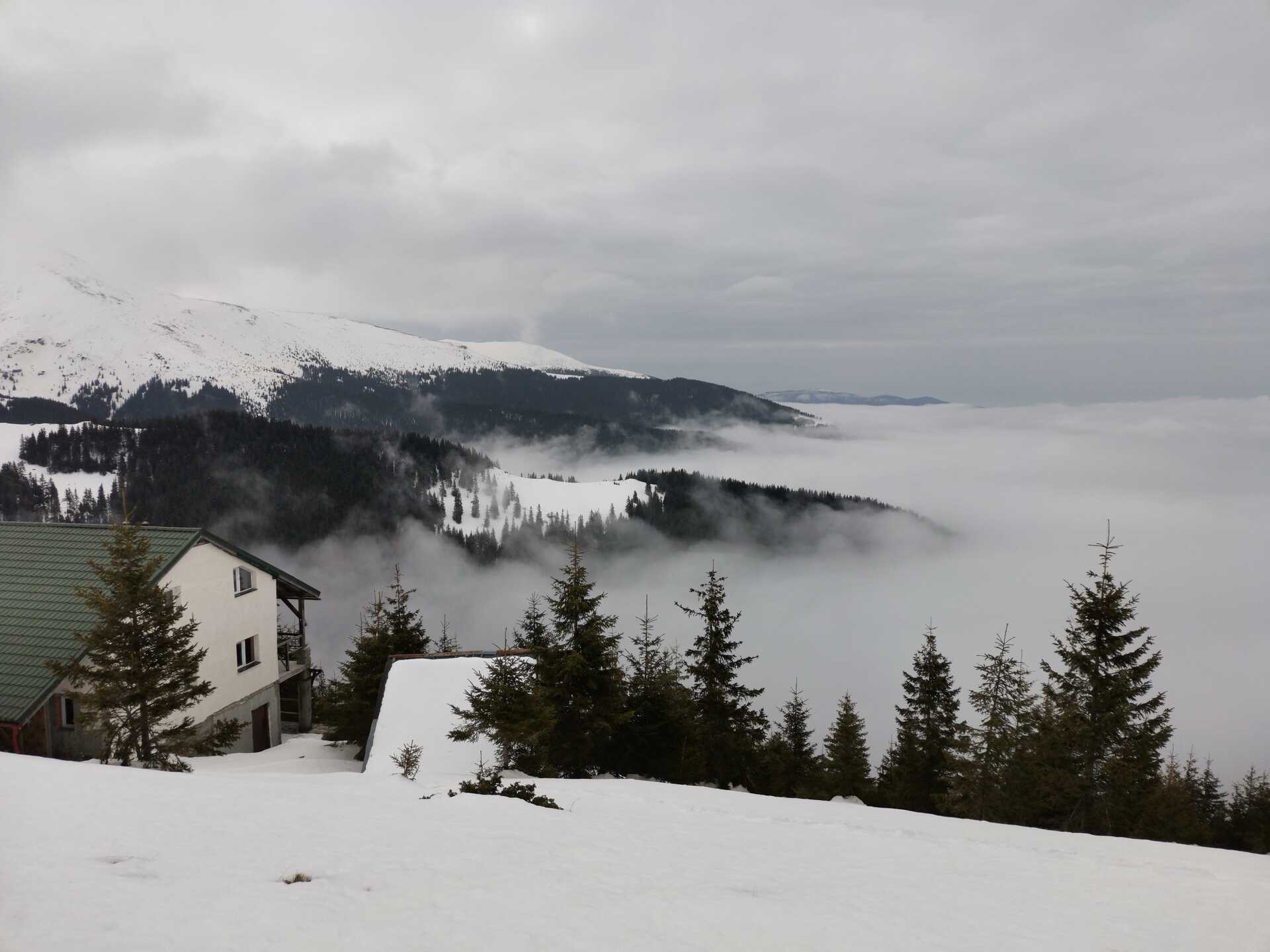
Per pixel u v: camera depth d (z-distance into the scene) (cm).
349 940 488
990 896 854
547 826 987
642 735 2731
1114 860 1116
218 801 891
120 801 829
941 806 3098
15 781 882
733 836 1095
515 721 2148
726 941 589
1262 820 4741
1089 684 2434
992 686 3016
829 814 1462
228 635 2689
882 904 771
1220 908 862
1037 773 2733
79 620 2198
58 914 468
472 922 551
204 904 521
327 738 3117
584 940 544
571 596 2484
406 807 1022
